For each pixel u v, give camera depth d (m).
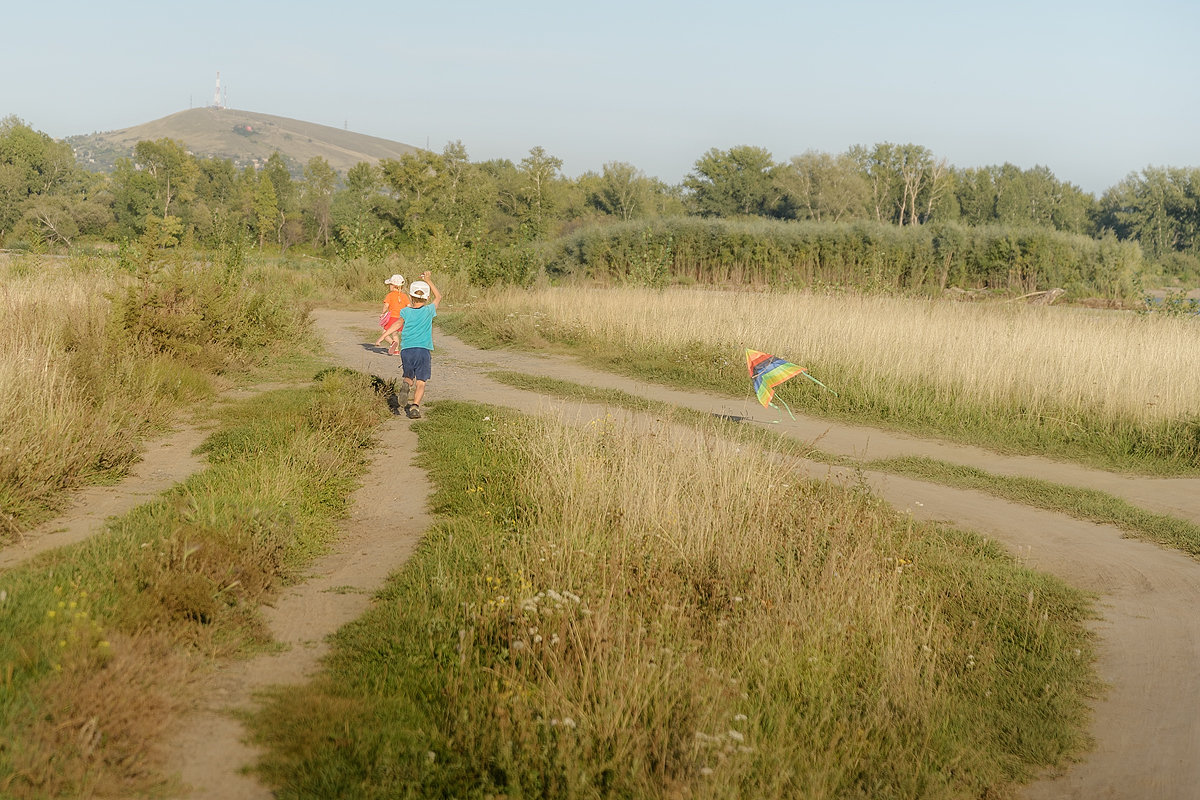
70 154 99.94
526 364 17.47
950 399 13.54
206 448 9.65
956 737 5.09
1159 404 12.26
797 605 6.11
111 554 6.18
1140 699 5.61
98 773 3.79
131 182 84.25
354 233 35.78
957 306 21.36
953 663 5.92
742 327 17.53
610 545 7.02
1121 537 8.70
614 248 39.94
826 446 11.79
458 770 4.18
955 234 36.78
